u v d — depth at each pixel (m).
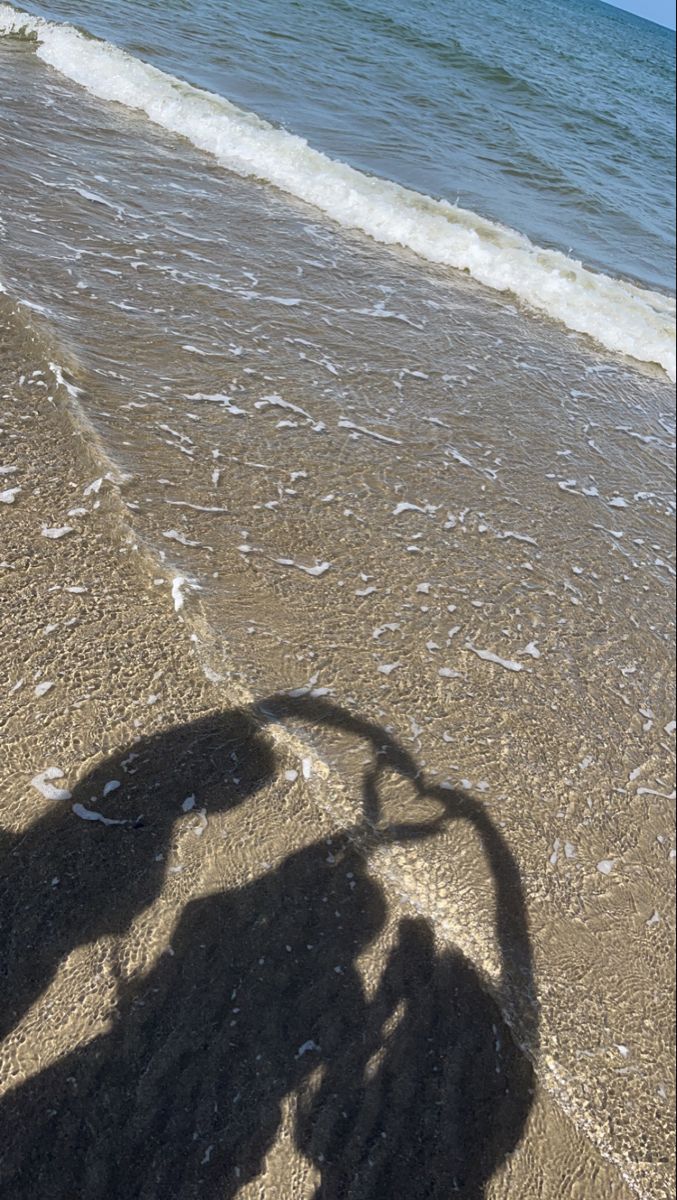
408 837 2.50
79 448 3.26
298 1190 1.83
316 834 2.39
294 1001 2.06
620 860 2.82
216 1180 1.80
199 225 5.57
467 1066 2.11
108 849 2.18
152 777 2.36
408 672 3.04
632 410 5.66
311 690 2.79
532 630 3.50
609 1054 2.29
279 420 3.99
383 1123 1.97
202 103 7.77
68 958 1.98
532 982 2.33
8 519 2.89
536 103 15.27
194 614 2.84
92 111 6.96
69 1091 1.82
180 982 2.02
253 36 11.70
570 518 4.30
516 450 4.63
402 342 5.19
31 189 5.07
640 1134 2.17
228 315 4.64
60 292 4.14
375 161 8.98
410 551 3.60
